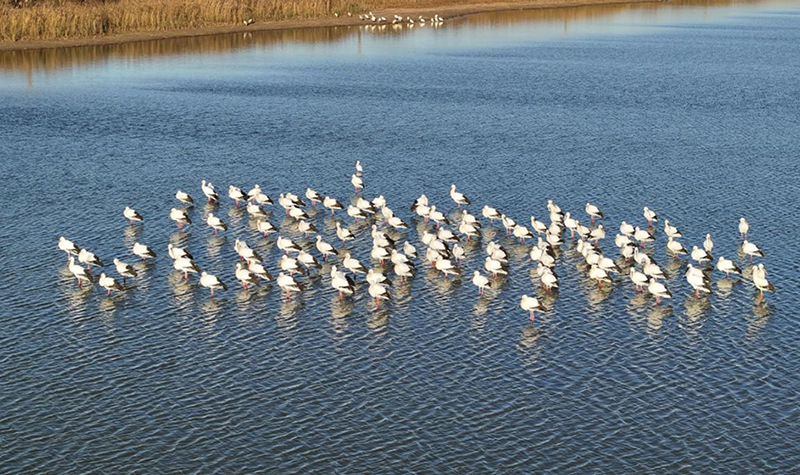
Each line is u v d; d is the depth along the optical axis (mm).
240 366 56062
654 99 134125
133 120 115500
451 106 127500
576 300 64812
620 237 71438
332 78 146625
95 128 111125
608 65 164125
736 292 65938
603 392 53188
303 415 51062
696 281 64250
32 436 48969
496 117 121125
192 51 168375
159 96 129750
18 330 59938
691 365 56094
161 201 84938
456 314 62875
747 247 70562
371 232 77375
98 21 173750
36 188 87875
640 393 53062
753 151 104062
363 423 50344
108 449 47938
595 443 48500
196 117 117750
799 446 48094
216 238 75812
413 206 79938
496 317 62375
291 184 90625
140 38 175500
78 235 76062
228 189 88750
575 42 193000
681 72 157625
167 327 60781
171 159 98625
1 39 165000
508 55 174000
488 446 48281
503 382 54312
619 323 61531
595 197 86875
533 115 122812
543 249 68438
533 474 46031
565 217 75500
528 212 82500
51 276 68125
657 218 81062
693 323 61438
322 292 66062
